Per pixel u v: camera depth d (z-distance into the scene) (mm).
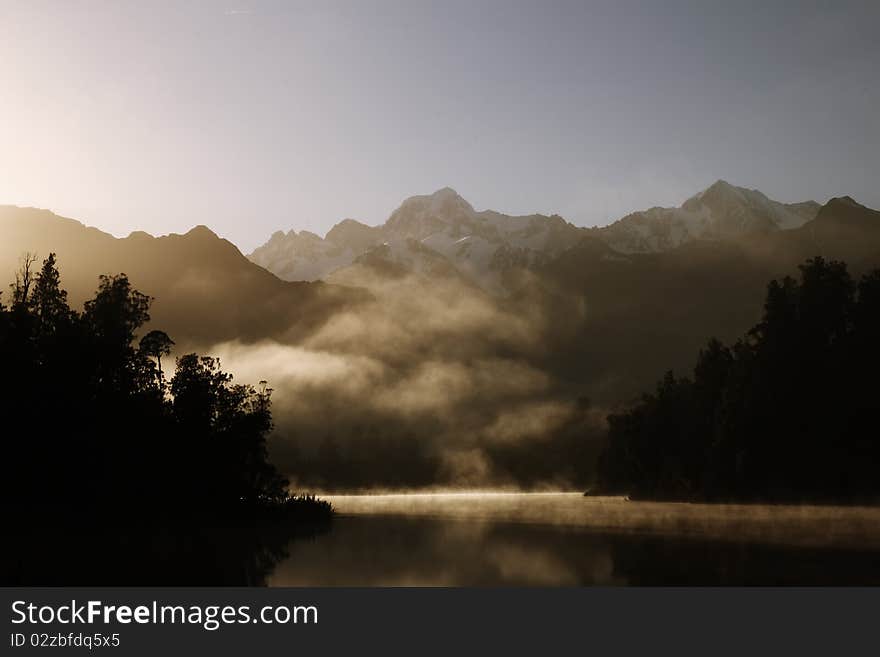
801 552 45531
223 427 99438
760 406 103875
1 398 76875
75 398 82938
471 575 36969
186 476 92875
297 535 64062
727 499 106188
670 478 131500
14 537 62969
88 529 71375
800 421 101562
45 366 85625
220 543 57625
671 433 137250
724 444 107875
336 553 48250
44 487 76688
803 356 103375
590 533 60812
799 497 99250
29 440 75938
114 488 80875
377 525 75188
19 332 84000
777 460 101562
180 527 75562
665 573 37000
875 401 99312
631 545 50562
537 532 62781
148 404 92812
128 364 93375
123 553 49500
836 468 98438
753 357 108312
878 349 101312
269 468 101625
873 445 98250
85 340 88562
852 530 62094
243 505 94188
